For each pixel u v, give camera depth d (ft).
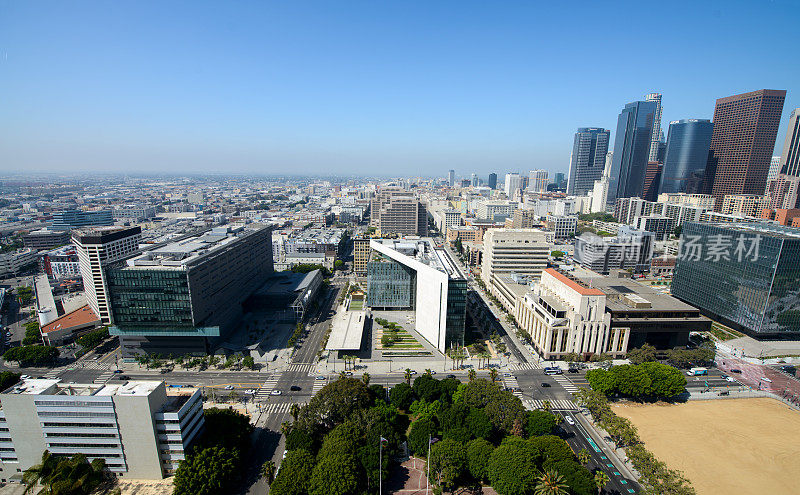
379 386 606.96
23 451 445.78
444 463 431.84
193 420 468.75
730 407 619.67
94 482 429.79
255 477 463.42
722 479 465.47
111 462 448.24
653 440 535.19
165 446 449.48
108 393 441.68
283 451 507.71
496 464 427.33
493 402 520.01
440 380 655.76
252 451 507.71
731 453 511.81
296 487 406.62
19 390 446.19
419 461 490.49
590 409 567.18
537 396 641.81
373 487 431.43
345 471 409.08
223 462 437.99
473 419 502.79
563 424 569.23
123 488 439.22
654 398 640.99
